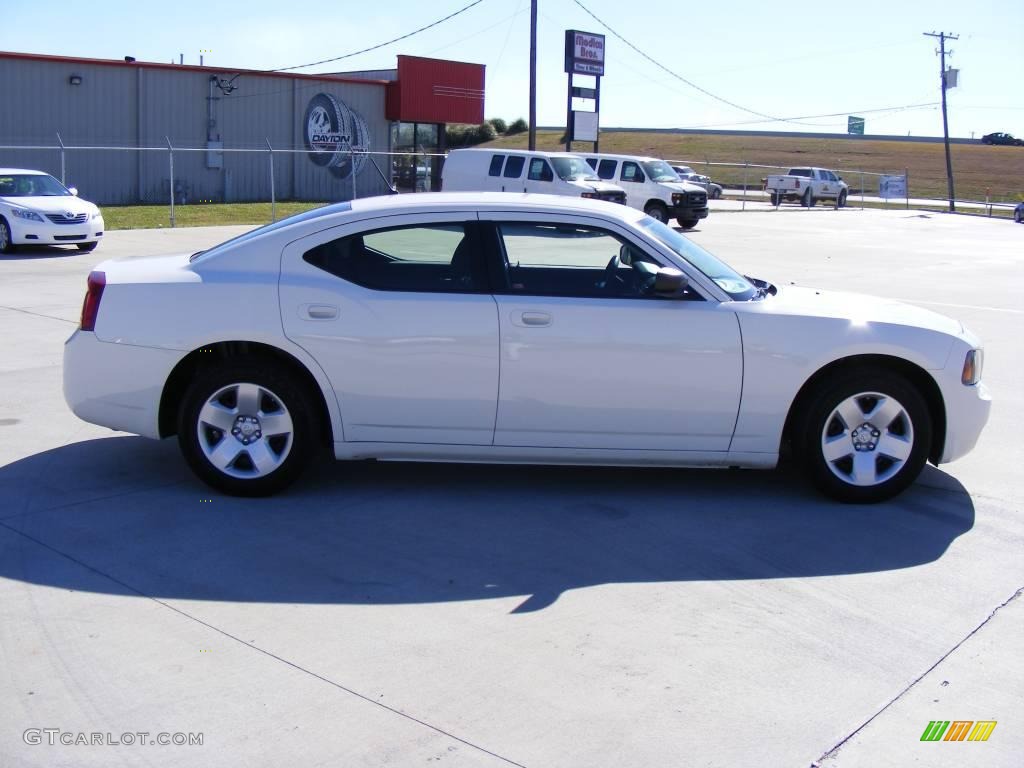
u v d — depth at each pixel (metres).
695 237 25.98
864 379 5.57
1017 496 5.95
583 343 5.43
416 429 5.54
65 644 3.93
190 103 35.75
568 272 5.57
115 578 4.54
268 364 5.48
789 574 4.78
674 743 3.36
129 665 3.78
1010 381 9.00
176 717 3.44
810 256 21.12
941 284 16.31
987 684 3.79
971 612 4.41
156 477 5.92
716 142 105.06
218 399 5.52
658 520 5.45
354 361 5.44
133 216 28.48
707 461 5.64
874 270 18.41
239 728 3.38
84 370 5.55
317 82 39.03
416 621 4.20
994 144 114.19
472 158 28.03
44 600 4.31
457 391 5.46
